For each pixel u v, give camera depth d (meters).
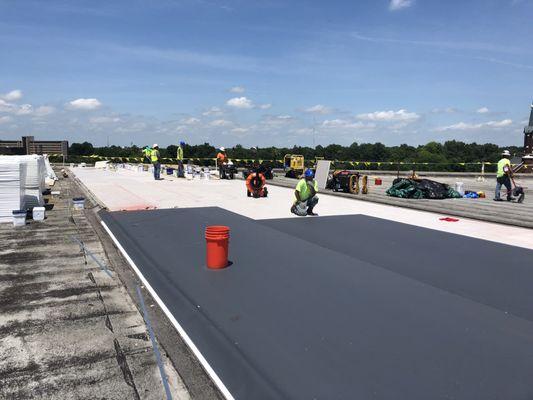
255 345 3.81
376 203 13.30
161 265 6.19
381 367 3.44
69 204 12.16
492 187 22.44
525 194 18.44
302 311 4.58
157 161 20.55
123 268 6.19
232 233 8.38
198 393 3.19
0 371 3.39
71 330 4.15
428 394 3.05
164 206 11.89
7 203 9.24
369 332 4.09
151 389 3.21
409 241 7.96
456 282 5.61
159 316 4.53
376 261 6.55
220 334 4.02
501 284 5.55
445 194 15.20
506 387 3.15
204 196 14.30
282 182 20.61
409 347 3.79
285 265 6.26
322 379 3.27
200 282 5.48
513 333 4.10
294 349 3.74
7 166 9.11
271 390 3.12
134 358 3.65
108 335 4.06
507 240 8.18
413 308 4.70
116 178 21.52
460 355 3.65
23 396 3.07
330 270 6.05
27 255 6.77
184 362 3.61
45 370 3.42
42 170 14.58
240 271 5.94
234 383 3.26
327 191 16.47
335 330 4.13
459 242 7.93
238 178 22.14
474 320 4.39
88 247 7.31
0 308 4.67
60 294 5.12
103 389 3.18
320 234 8.43
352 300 4.91
